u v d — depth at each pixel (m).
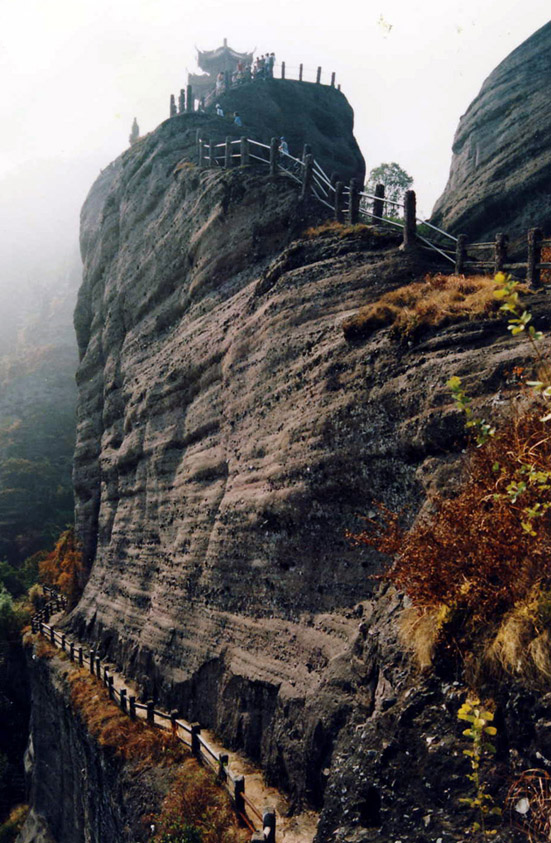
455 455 10.26
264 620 14.67
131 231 30.20
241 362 17.80
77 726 19.69
